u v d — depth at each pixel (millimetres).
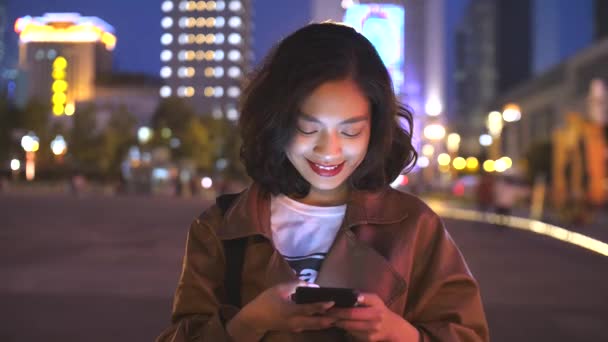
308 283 1330
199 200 40875
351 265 1406
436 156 101188
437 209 34844
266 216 1493
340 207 1516
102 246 13711
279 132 1423
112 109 88438
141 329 6133
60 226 18969
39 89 173875
